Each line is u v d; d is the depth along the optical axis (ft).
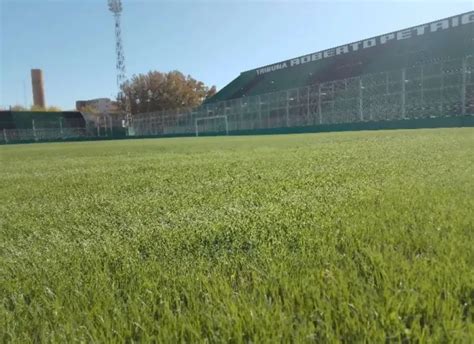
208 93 241.35
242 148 34.83
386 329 2.71
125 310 3.27
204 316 3.04
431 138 30.60
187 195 9.41
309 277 3.63
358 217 5.87
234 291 3.52
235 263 4.22
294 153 22.90
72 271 4.33
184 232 5.67
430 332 2.67
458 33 107.24
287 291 3.39
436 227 5.03
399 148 21.25
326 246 4.56
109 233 6.06
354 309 2.96
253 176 12.56
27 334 2.99
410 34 119.65
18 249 5.49
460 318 2.78
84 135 187.11
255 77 175.22
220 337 2.77
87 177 15.46
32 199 10.32
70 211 8.21
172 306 3.37
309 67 149.07
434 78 88.22
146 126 186.19
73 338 2.87
